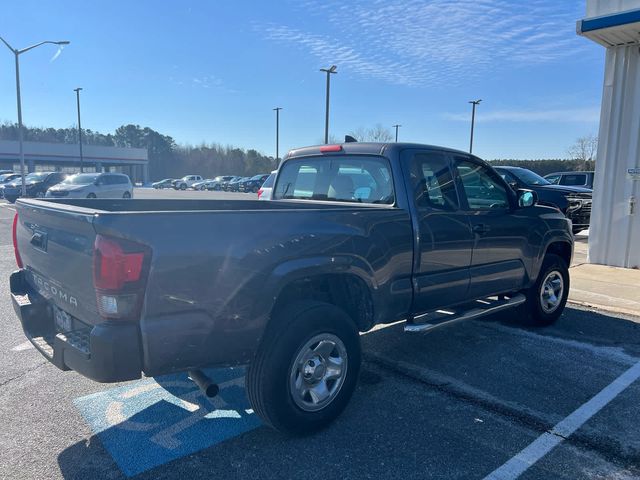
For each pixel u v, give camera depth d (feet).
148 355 8.44
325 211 10.77
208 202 16.25
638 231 28.50
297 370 10.05
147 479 8.95
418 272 12.66
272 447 10.01
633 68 27.81
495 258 15.11
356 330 11.03
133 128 338.34
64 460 9.50
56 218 9.52
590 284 24.91
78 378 13.34
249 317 9.41
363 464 9.45
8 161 188.14
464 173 14.43
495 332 17.38
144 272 8.31
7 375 13.52
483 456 9.72
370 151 13.43
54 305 10.43
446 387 12.84
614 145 28.91
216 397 12.25
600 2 27.04
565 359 14.85
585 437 10.44
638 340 16.65
